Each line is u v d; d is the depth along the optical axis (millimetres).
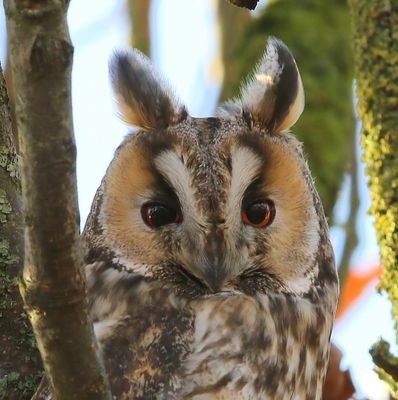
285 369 8898
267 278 9086
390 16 8969
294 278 9141
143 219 8969
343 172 12297
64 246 6168
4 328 8945
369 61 8961
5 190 9055
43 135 5926
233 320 8734
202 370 8484
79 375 6508
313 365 9227
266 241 9039
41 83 5840
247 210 9023
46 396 8180
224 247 8805
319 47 12969
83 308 6379
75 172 6070
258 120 9062
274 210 9055
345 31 13164
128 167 8953
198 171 8727
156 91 9141
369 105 8898
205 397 8445
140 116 9070
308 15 13195
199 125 9016
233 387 8516
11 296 8961
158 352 8508
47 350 6469
